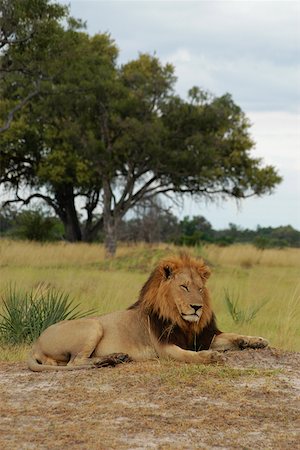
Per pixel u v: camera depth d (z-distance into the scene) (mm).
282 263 32188
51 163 42844
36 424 5973
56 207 47750
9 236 48000
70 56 32531
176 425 5883
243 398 6570
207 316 8148
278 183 42500
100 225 48656
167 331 7871
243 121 42406
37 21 29516
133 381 7086
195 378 7137
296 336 11594
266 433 5734
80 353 8016
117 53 45312
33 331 10633
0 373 8016
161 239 56781
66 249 32469
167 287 7945
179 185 39750
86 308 13820
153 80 36906
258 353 8211
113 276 21406
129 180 37406
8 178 47188
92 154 35938
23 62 31594
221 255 31422
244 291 17141
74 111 36094
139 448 5387
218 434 5699
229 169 42156
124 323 8195
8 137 41719
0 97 38000
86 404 6469
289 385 7023
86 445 5445
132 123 34969
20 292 13141
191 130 37625
